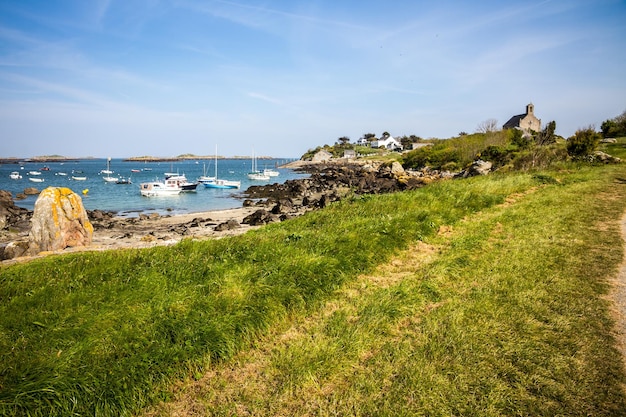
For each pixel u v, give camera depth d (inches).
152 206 1547.7
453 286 264.2
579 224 407.5
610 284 252.5
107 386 154.3
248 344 198.5
